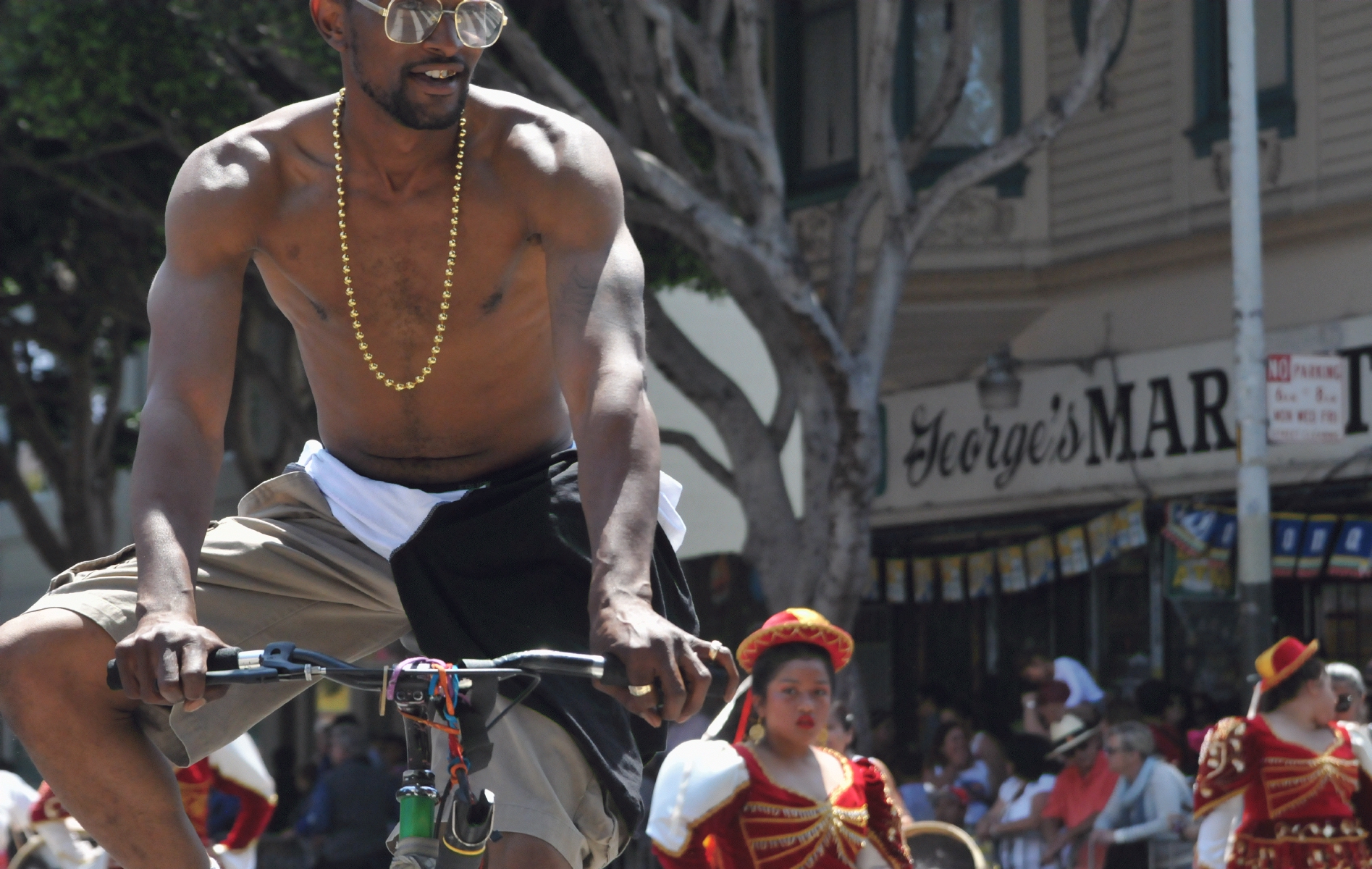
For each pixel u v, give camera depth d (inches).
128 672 167.6
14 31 887.1
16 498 1364.4
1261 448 711.1
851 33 1045.2
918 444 1101.7
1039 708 717.3
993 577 1053.8
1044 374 1018.1
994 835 666.2
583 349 191.3
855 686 808.3
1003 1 1020.5
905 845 371.6
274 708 215.9
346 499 215.5
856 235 861.2
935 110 877.2
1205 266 936.3
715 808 352.8
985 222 1023.6
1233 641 901.8
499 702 206.1
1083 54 857.5
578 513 212.8
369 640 221.8
